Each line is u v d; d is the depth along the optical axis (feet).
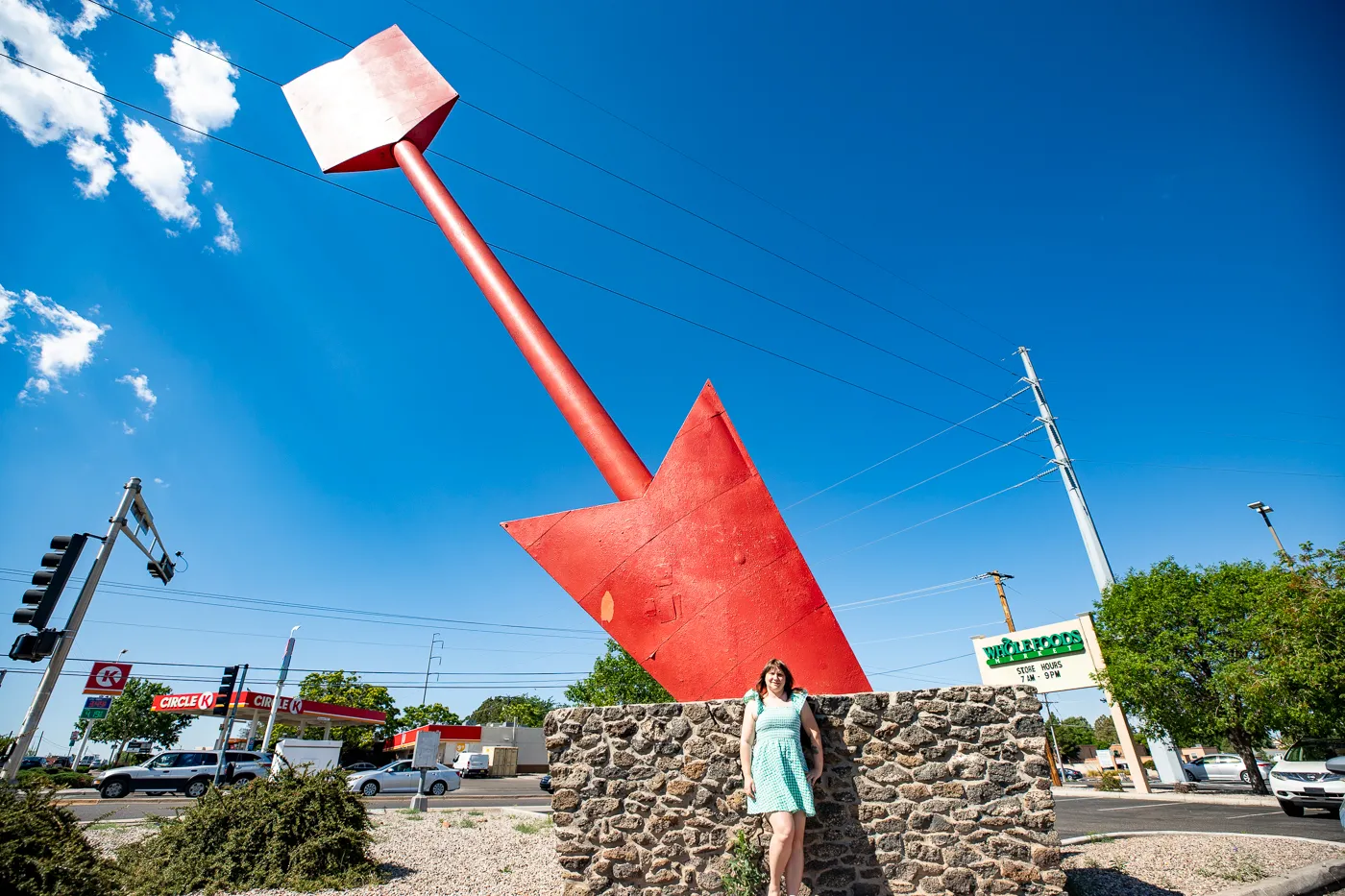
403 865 30.32
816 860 17.61
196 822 27.96
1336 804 44.60
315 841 27.27
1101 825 43.57
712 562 23.89
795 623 23.12
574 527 24.85
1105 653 81.20
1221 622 71.20
